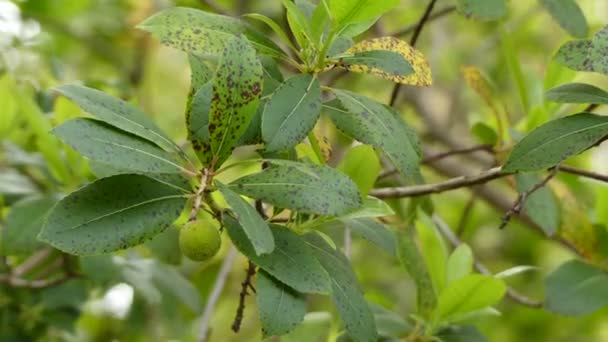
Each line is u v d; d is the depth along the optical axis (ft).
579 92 2.72
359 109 2.63
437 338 3.10
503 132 3.49
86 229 2.46
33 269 3.75
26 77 4.08
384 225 3.07
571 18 3.15
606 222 3.47
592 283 3.33
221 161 2.51
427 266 3.18
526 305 3.40
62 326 3.78
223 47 2.64
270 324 2.52
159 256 3.36
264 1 4.86
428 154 4.61
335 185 2.52
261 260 2.52
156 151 2.49
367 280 4.88
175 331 3.88
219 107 2.48
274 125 2.52
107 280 3.51
